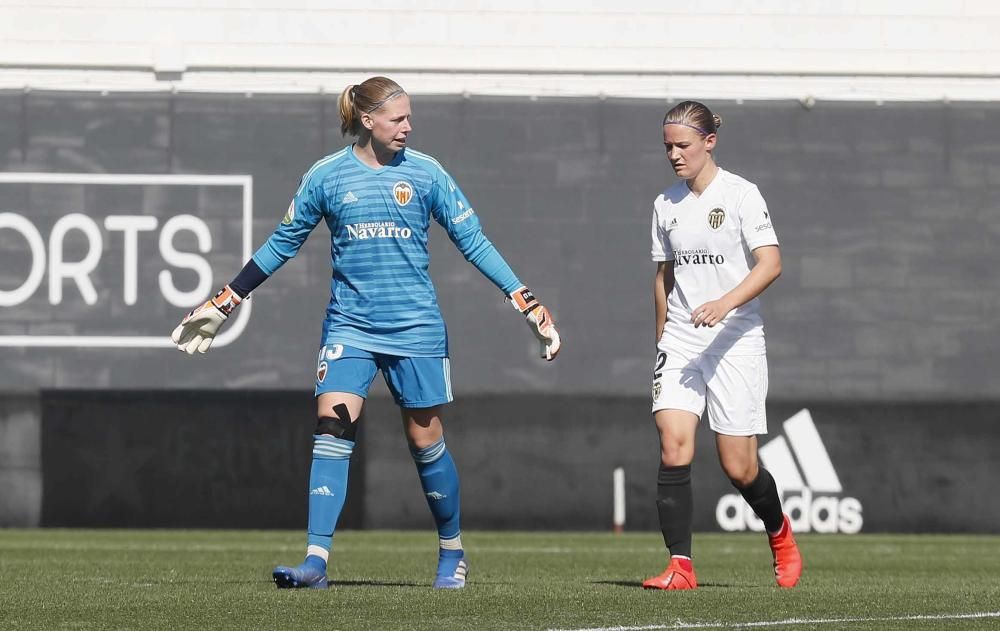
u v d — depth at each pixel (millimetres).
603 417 38656
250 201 39062
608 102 39406
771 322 39250
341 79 41969
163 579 20594
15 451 38281
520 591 17266
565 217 39188
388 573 23000
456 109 39344
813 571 25609
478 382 38625
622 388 38750
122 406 38406
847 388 39125
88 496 38250
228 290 18062
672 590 17656
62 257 38688
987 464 39031
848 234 39469
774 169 39562
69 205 38781
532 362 38688
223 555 28719
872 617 14438
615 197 39219
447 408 38531
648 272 39094
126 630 12945
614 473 38562
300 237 17906
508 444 38562
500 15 42125
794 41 42406
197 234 38938
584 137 39312
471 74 42062
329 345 17516
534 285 39031
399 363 17516
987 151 39625
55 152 38875
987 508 38906
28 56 41875
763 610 14977
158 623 13484
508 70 42062
